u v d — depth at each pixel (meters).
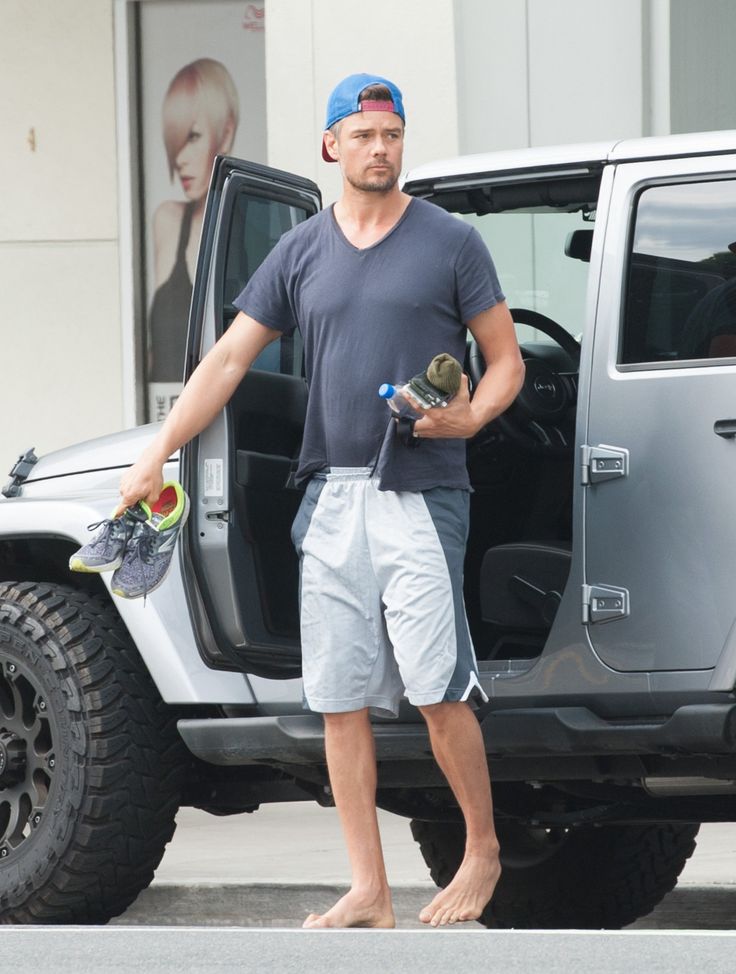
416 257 13.45
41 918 15.77
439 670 13.27
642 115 26.42
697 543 13.90
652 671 14.02
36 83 35.06
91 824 15.52
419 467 13.37
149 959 11.06
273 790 17.08
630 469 14.16
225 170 15.47
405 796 17.11
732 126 26.78
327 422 13.65
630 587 14.10
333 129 13.67
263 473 15.53
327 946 11.27
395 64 26.45
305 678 13.77
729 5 26.73
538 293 18.20
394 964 10.55
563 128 26.53
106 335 35.03
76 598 16.19
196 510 15.29
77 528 15.88
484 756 13.67
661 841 18.72
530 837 18.70
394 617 13.38
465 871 13.65
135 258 34.94
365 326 13.45
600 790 15.72
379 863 13.61
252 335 14.24
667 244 14.41
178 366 34.91
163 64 34.84
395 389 12.91
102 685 15.66
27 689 16.23
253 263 15.79
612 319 14.41
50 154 35.06
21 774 16.23
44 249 35.19
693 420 13.97
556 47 26.50
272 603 15.57
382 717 14.95
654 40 26.38
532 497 17.41
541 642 15.96
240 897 20.34
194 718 16.27
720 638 13.78
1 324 35.31
